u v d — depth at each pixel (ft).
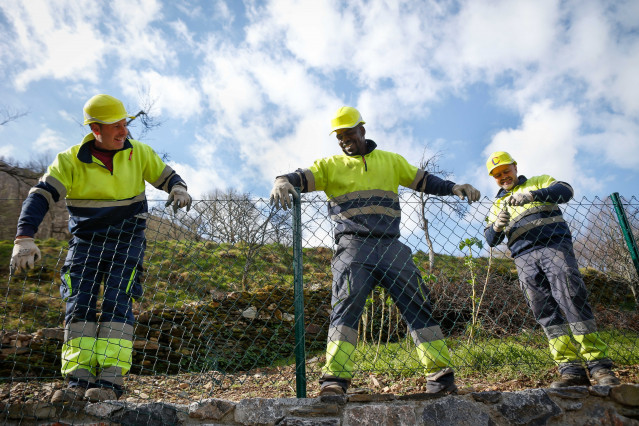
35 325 18.72
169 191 9.27
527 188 11.16
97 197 8.57
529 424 7.43
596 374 8.85
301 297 8.43
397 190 9.68
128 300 8.36
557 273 9.66
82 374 7.57
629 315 12.85
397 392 10.44
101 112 8.25
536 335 12.96
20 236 7.58
